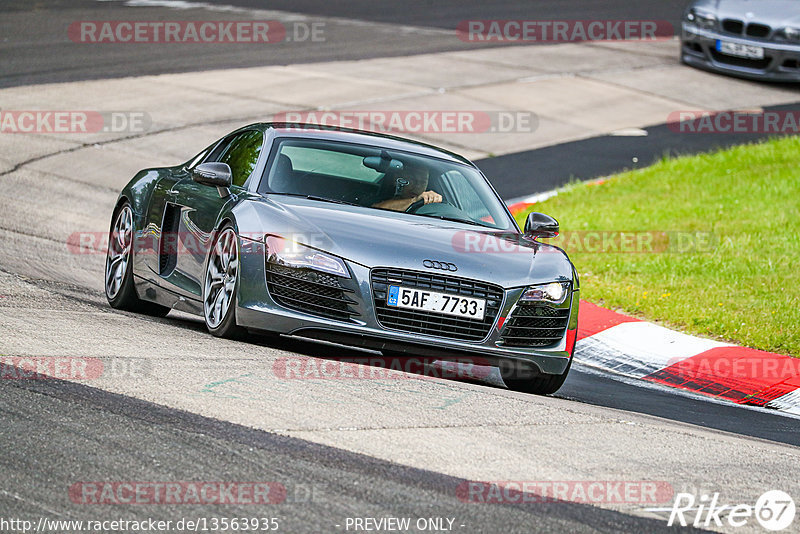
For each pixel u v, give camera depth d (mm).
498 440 17938
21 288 28609
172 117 59844
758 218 46375
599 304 36188
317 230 23281
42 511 13328
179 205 27047
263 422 17312
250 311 22969
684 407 25906
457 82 72375
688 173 54625
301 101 64750
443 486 15336
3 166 49062
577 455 17703
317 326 22531
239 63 73812
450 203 26719
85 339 22031
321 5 99250
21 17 83500
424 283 22953
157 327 24969
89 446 15617
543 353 24031
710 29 77125
